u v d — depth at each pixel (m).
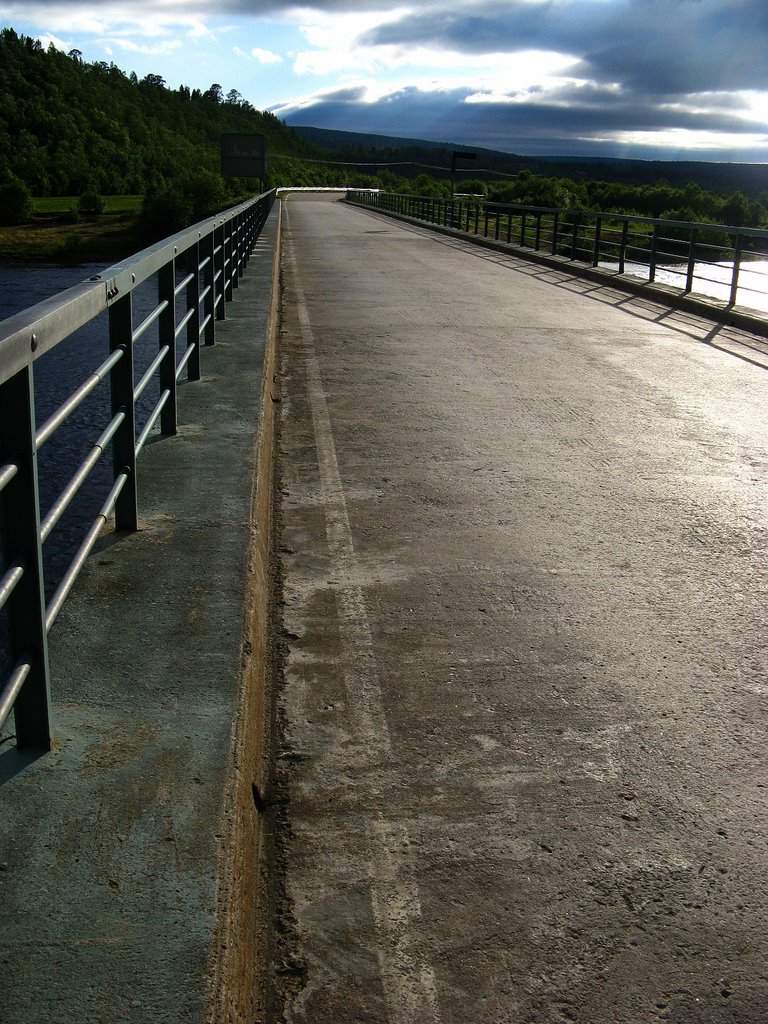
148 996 1.79
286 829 2.76
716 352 10.98
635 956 2.35
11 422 2.23
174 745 2.58
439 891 2.54
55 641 3.14
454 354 10.52
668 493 5.90
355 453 6.69
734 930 2.43
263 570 4.35
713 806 2.91
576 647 3.89
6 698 2.20
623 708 3.44
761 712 3.44
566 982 2.27
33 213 98.62
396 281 18.00
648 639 3.98
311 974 2.27
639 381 9.25
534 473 6.27
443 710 3.40
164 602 3.44
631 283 17.06
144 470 4.99
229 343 8.68
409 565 4.72
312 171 157.62
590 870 2.62
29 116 170.12
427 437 7.12
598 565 4.76
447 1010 2.19
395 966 2.30
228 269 11.17
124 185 153.50
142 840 2.20
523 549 4.96
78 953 1.88
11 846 2.17
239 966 2.05
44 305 2.47
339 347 10.84
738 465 6.52
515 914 2.47
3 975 1.82
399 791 2.94
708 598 4.40
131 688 2.86
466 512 5.51
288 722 3.31
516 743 3.21
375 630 4.02
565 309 14.55
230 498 4.59
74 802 2.32
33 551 2.34
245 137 59.50
